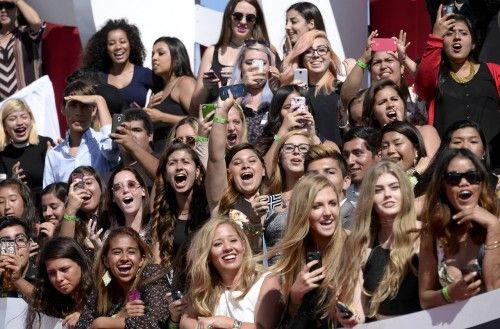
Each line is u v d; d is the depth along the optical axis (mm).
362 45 36406
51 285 24250
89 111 29984
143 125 28078
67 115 30031
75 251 24172
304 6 30062
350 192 24297
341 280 20094
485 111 26641
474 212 19312
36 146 30922
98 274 23359
